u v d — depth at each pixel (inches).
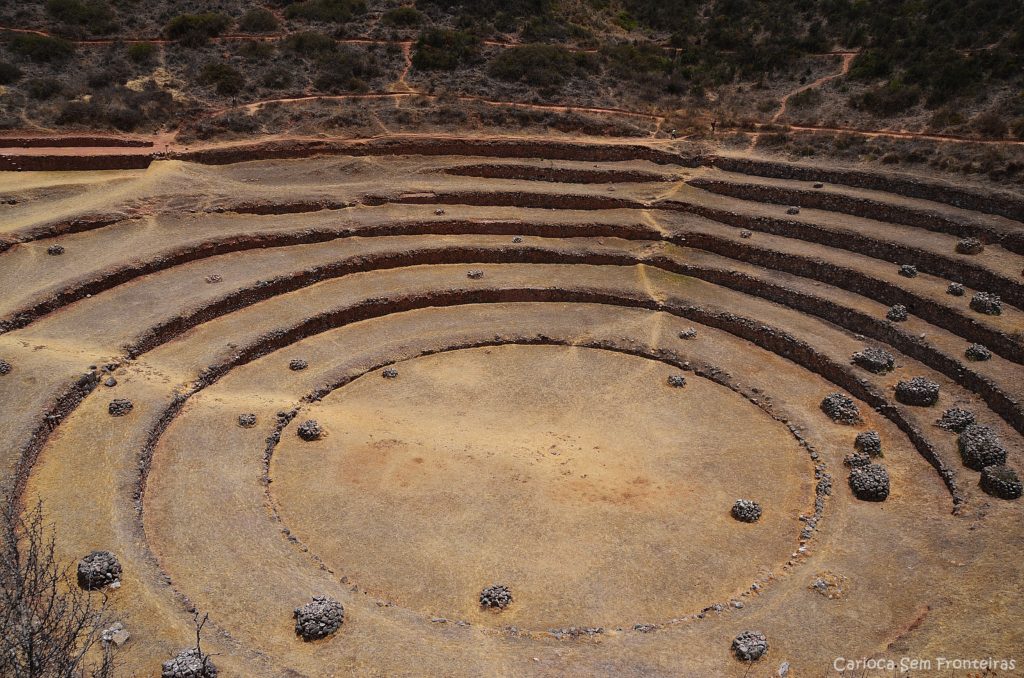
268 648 826.8
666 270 1850.4
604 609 959.6
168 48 2502.5
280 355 1492.4
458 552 1052.5
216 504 1072.2
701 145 2239.2
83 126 2114.9
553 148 2226.9
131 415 1213.7
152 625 814.5
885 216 1866.4
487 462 1243.2
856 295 1665.8
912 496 1148.5
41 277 1545.3
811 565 1004.6
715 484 1208.2
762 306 1697.8
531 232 1941.4
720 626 893.2
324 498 1144.8
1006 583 910.4
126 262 1615.4
